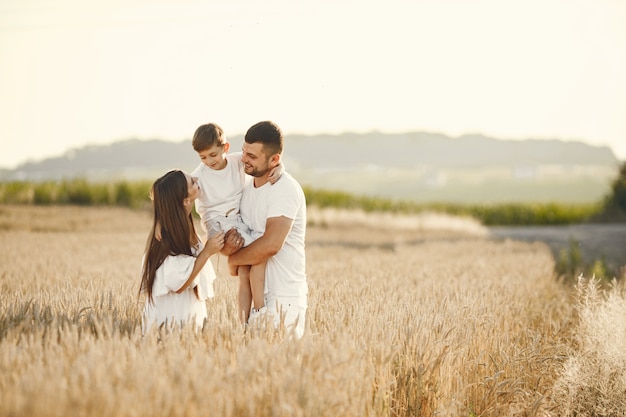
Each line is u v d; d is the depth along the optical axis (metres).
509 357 5.61
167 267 4.91
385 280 8.51
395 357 4.94
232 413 3.64
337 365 4.02
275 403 3.69
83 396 3.36
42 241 17.20
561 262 13.29
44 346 4.33
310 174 107.19
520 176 106.75
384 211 39.75
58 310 5.71
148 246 5.05
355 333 4.96
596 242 20.19
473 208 39.41
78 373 3.54
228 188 5.42
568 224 37.06
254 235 5.38
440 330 5.47
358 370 4.29
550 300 9.13
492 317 6.39
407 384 4.80
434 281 8.55
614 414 5.62
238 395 3.69
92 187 34.44
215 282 7.77
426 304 6.66
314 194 40.84
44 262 11.56
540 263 11.65
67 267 10.97
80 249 15.12
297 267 5.41
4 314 5.34
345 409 3.94
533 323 7.42
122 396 3.34
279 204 5.19
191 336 4.34
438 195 85.44
